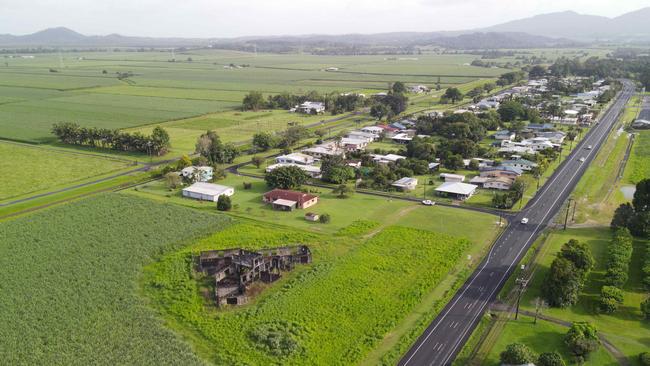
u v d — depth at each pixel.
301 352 68.56
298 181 141.25
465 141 179.75
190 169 149.62
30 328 71.62
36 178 147.38
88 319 74.19
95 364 64.31
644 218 107.31
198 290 84.31
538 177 151.75
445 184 141.88
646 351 69.75
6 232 103.69
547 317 78.31
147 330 71.81
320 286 85.75
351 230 110.56
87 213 115.88
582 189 142.38
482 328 75.12
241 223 114.69
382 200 133.62
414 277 89.75
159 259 95.56
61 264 90.50
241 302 80.56
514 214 123.00
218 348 69.12
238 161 174.25
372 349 69.69
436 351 69.88
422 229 112.25
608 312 79.06
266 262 92.12
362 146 198.38
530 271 93.25
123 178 148.75
